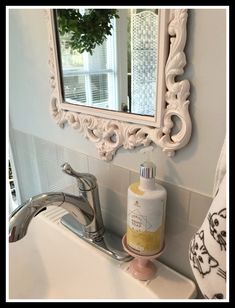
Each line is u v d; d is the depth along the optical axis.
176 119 0.44
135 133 0.51
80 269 0.64
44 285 0.69
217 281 0.35
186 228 0.50
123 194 0.61
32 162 0.92
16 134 0.94
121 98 0.52
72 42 0.58
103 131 0.58
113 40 0.50
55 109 0.70
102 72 0.54
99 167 0.65
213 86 0.39
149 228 0.48
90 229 0.64
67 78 0.63
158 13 0.41
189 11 0.38
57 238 0.69
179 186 0.48
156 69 0.43
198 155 0.44
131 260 0.57
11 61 0.82
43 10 0.62
